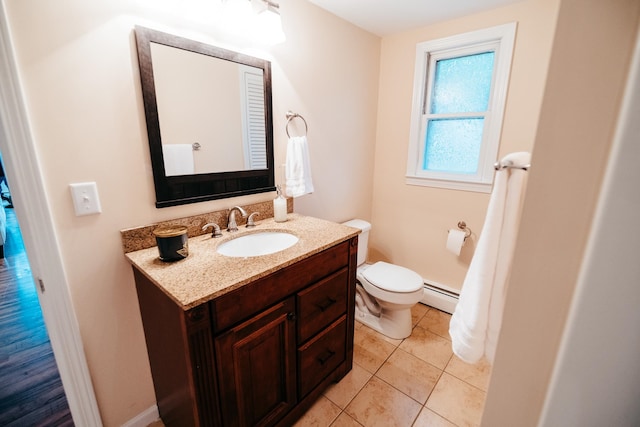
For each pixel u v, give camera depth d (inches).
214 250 47.6
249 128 59.6
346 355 62.2
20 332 78.2
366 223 91.8
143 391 52.0
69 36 37.5
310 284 49.1
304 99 70.7
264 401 45.8
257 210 63.6
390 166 97.4
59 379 62.6
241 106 57.4
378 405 57.2
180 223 51.4
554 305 23.1
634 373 17.8
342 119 83.2
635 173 15.9
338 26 75.6
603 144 19.3
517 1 67.2
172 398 45.2
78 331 43.3
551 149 21.2
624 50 17.8
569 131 20.3
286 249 47.5
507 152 75.2
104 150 42.2
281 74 64.3
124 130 43.6
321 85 74.4
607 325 18.1
